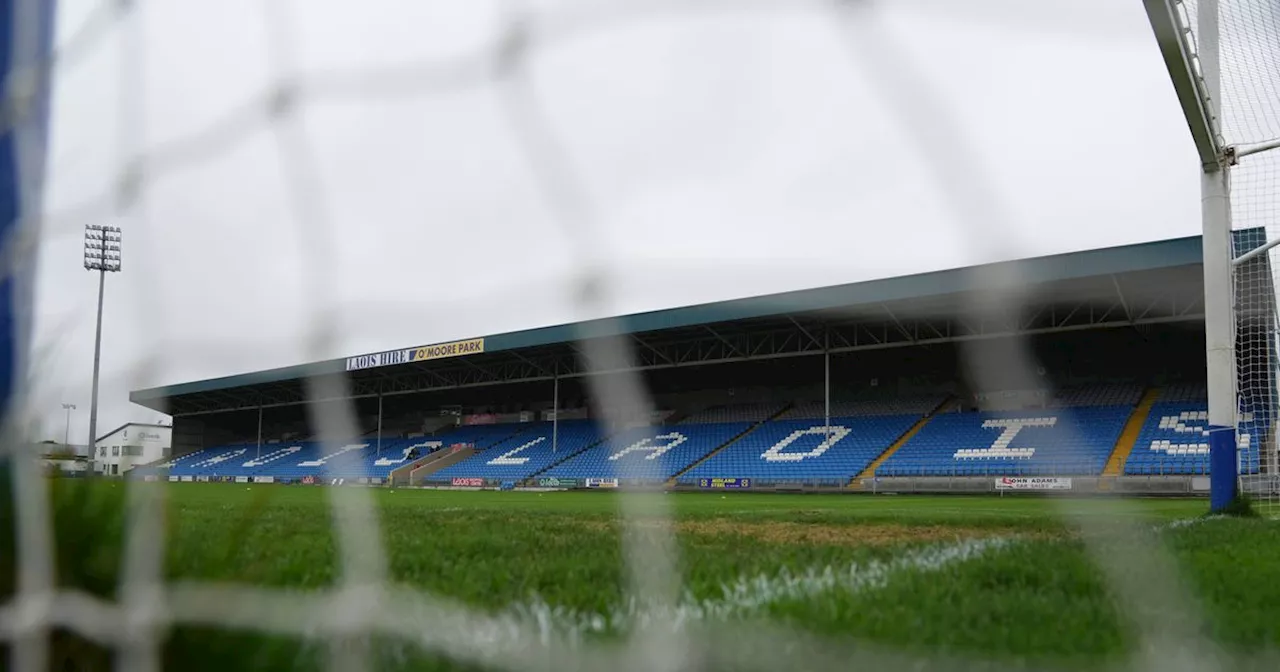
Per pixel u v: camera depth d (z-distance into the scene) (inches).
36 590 66.2
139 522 69.4
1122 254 687.7
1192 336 890.7
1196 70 290.5
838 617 96.9
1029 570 136.7
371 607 76.3
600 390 88.6
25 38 80.4
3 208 78.2
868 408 1117.7
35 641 64.3
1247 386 490.0
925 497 808.3
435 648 79.7
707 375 1227.9
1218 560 157.8
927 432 997.2
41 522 67.9
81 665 66.2
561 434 1311.5
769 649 81.6
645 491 101.6
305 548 162.2
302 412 1614.2
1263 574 137.6
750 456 1078.4
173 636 64.0
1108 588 116.5
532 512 395.9
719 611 101.5
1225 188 354.3
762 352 1051.3
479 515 357.1
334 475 83.7
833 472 978.1
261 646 66.8
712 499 743.7
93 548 68.2
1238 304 508.4
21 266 78.1
